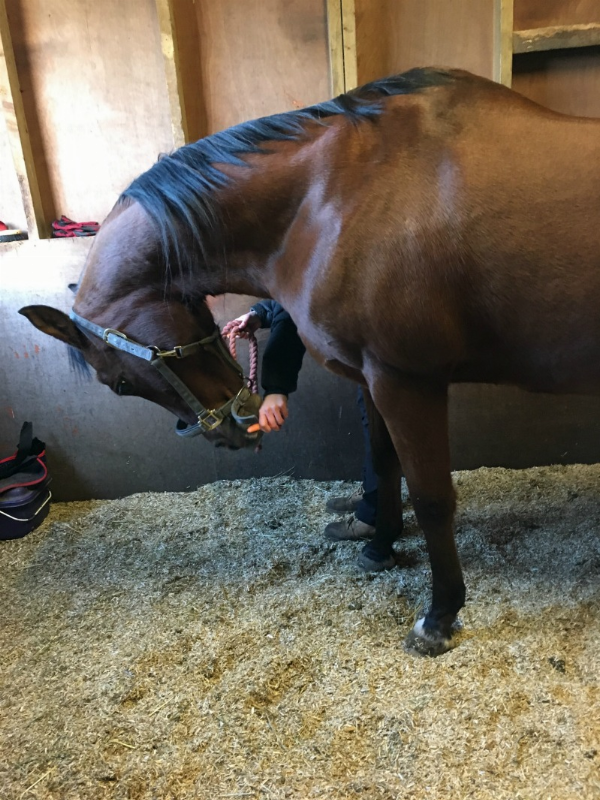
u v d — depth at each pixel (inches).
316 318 38.4
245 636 48.1
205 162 39.2
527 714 38.2
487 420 74.7
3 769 37.5
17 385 73.0
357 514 62.1
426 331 36.1
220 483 77.5
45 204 72.5
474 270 34.8
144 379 43.6
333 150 37.0
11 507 66.6
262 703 41.2
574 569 53.4
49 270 68.9
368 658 44.5
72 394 73.5
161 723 40.0
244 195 38.5
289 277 39.7
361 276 35.6
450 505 41.8
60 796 35.4
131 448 76.1
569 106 68.1
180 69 65.5
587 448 75.3
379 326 36.3
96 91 69.2
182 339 42.3
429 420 39.6
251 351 55.4
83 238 67.8
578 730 36.7
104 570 60.4
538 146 34.0
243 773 35.8
